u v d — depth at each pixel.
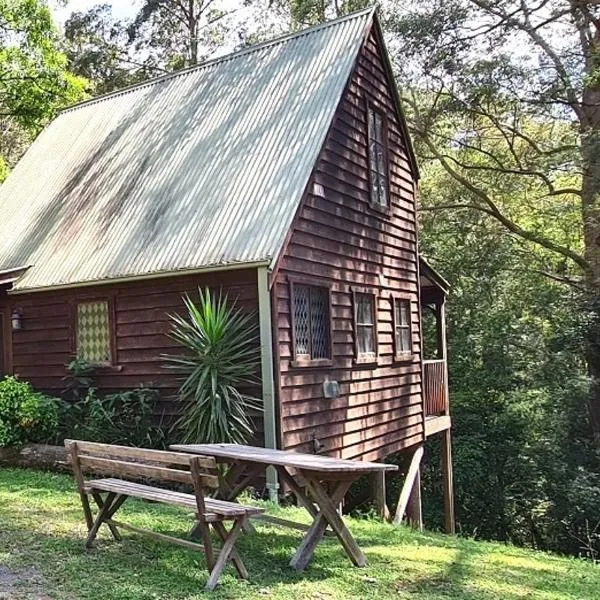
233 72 11.97
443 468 14.05
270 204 8.77
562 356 16.81
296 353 8.59
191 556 5.31
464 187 19.84
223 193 9.40
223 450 5.90
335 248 9.86
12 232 11.90
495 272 18.78
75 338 10.20
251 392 8.37
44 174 13.08
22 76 19.02
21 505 7.14
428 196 20.70
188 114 11.69
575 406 16.25
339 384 9.65
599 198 15.98
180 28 28.91
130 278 9.06
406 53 17.55
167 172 10.62
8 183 13.68
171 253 8.92
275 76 11.09
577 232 19.39
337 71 10.33
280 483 8.05
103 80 28.50
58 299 10.40
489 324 17.89
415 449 12.52
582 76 16.61
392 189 12.19
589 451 16.00
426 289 14.38
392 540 6.83
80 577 4.80
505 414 16.41
